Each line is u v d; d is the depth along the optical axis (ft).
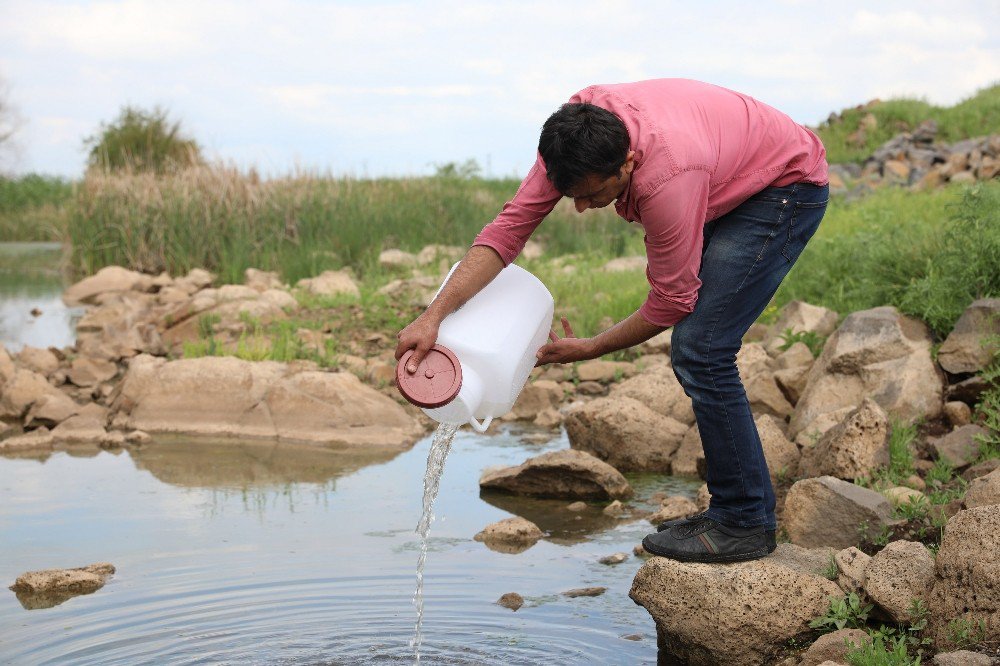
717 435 12.96
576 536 17.52
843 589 13.00
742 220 12.54
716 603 12.57
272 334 31.48
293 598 14.55
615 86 12.03
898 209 37.68
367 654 12.78
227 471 21.50
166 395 25.58
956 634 11.19
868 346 20.43
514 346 12.20
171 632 13.42
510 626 13.66
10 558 16.19
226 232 52.60
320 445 23.89
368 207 55.77
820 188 12.76
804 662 11.84
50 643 13.07
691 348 12.70
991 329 19.57
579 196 11.62
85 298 48.14
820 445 18.26
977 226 21.80
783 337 24.20
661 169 11.27
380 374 28.55
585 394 28.19
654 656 12.86
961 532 11.87
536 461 20.15
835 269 28.25
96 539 17.12
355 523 18.07
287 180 55.98
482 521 18.39
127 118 80.23
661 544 13.43
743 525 13.21
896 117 76.07
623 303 33.42
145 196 54.85
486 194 68.03
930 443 18.35
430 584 15.15
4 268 67.05
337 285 41.24
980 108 72.90
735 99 12.38
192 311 35.40
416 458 22.88
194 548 16.66
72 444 23.88
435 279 41.63
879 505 15.19
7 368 28.43
